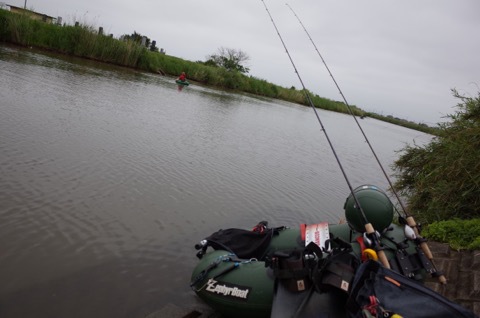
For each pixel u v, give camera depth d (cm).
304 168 1061
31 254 400
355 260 263
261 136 1439
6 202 487
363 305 233
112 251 435
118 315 339
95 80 1805
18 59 1870
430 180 633
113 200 561
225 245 385
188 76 3747
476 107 664
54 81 1464
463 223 481
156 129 1083
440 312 222
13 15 2583
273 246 393
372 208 305
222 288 330
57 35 2727
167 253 454
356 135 2522
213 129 1321
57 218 478
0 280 354
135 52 3131
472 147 574
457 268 402
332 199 818
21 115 877
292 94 5178
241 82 4259
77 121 946
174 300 373
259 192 745
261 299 314
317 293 255
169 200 608
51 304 337
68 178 599
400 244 299
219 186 725
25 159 631
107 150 776
